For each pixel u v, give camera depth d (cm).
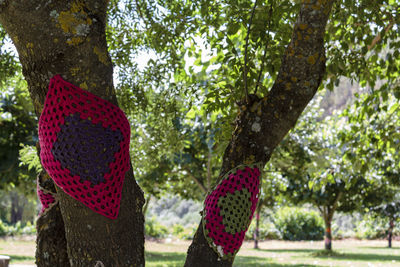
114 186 187
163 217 4125
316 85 222
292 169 1368
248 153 225
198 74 412
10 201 2842
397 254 1728
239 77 327
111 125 183
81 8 182
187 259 226
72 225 192
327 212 1783
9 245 1833
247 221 222
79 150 177
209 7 352
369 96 496
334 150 1178
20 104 1109
